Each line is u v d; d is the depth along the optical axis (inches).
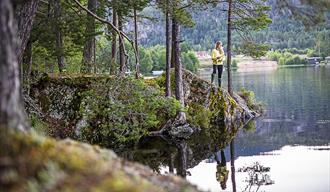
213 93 908.0
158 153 625.6
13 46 177.5
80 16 719.7
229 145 693.9
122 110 668.7
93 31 720.3
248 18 1008.2
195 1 663.1
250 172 508.4
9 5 175.6
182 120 776.9
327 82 1679.4
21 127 176.7
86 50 816.9
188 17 663.1
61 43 759.1
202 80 908.6
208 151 646.5
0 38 172.6
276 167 529.3
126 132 674.8
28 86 655.1
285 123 887.7
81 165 167.8
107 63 748.6
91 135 666.8
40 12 693.9
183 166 548.7
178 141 722.8
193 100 872.9
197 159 591.2
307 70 2566.4
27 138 169.0
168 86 796.0
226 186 450.6
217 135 783.1
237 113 948.6
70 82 689.6
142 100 669.3
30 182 152.4
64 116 676.7
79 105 676.1
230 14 1040.2
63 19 691.4
